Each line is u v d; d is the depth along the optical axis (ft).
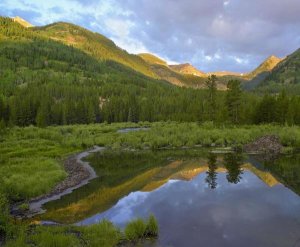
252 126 276.41
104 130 332.39
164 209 72.64
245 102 500.74
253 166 127.24
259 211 68.74
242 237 54.39
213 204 75.05
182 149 186.29
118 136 235.20
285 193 84.02
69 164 139.23
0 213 62.08
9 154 154.92
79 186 100.48
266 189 88.89
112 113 547.49
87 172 121.60
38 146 190.49
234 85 317.83
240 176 107.86
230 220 63.36
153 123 475.72
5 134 244.01
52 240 50.65
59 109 466.29
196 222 62.44
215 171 118.42
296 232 56.24
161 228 59.67
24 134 247.91
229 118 315.58
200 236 55.11
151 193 88.53
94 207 77.36
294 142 176.24
